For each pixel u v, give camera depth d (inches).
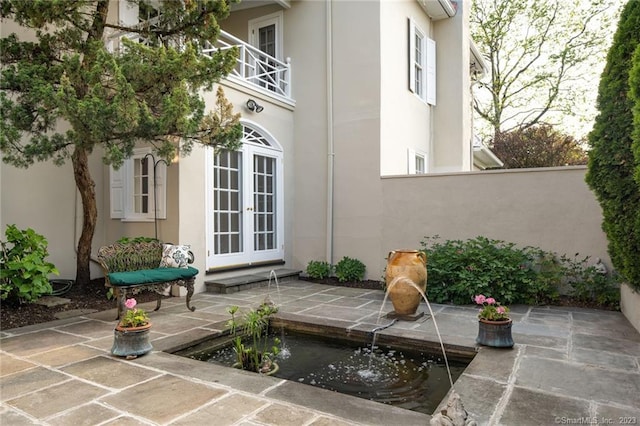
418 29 357.1
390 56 301.0
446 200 259.0
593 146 179.0
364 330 159.5
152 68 172.1
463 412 79.6
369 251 285.0
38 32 188.1
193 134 191.3
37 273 194.2
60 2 167.5
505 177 241.8
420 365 134.5
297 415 89.4
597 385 106.3
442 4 363.3
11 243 206.4
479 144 489.7
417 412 93.3
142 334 131.5
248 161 280.8
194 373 115.5
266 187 300.2
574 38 628.1
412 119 341.7
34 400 97.9
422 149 365.4
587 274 211.5
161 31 202.2
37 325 169.5
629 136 161.2
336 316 182.9
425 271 180.1
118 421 87.0
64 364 123.0
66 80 157.2
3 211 222.7
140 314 136.6
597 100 177.2
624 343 142.9
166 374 114.8
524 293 210.8
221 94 202.2
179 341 145.3
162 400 97.4
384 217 279.6
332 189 299.1
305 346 157.6
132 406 94.3
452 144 388.5
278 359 140.9
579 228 221.9
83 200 222.7
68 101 157.5
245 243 278.2
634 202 161.3
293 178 318.3
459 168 385.1
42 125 181.3
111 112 158.4
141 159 250.2
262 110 286.7
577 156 658.8
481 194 248.4
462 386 105.9
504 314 139.7
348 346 157.8
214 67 185.3
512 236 238.8
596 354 131.0
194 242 240.5
